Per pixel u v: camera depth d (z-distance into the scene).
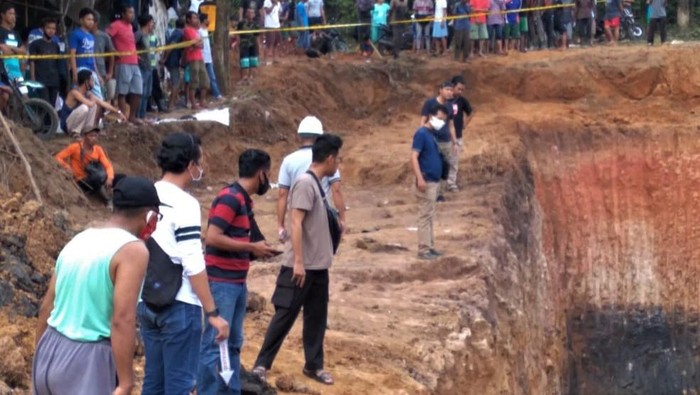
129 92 19.88
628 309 28.06
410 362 11.76
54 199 14.13
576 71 30.80
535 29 33.22
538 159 28.25
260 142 24.83
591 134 29.17
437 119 15.79
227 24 26.03
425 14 32.31
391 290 14.91
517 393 15.81
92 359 5.75
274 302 9.39
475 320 14.13
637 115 30.00
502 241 18.73
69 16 20.61
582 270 28.00
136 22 21.12
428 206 16.05
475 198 21.38
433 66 31.17
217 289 8.24
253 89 26.91
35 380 5.83
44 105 16.44
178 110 23.23
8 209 10.84
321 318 9.86
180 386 7.33
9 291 9.22
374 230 18.86
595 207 28.58
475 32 31.83
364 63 30.97
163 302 7.17
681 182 28.75
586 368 27.22
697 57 30.67
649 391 27.48
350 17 37.88
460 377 12.62
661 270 28.34
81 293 5.76
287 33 32.31
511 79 30.80
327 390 9.82
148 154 19.61
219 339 7.40
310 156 10.43
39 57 16.38
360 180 24.41
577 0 33.75
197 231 7.26
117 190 6.00
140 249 5.80
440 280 15.72
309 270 9.41
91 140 15.75
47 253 10.70
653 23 33.09
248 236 8.42
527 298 19.52
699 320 28.06
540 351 20.28
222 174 22.69
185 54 23.25
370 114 29.98
